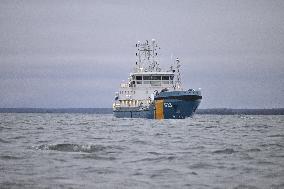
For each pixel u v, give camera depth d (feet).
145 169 386.32
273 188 311.88
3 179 336.08
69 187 311.06
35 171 372.17
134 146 583.17
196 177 350.43
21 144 613.52
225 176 354.74
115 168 390.63
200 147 574.56
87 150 519.60
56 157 456.86
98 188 309.63
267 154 491.72
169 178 346.13
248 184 323.98
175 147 574.97
